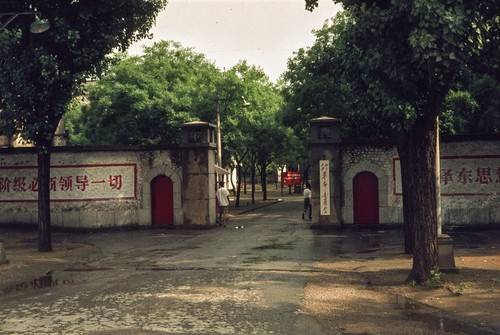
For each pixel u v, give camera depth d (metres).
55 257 14.48
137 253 15.15
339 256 13.86
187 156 22.11
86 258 14.33
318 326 7.11
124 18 16.80
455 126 22.00
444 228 19.89
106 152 22.00
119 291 9.66
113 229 21.78
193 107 31.77
